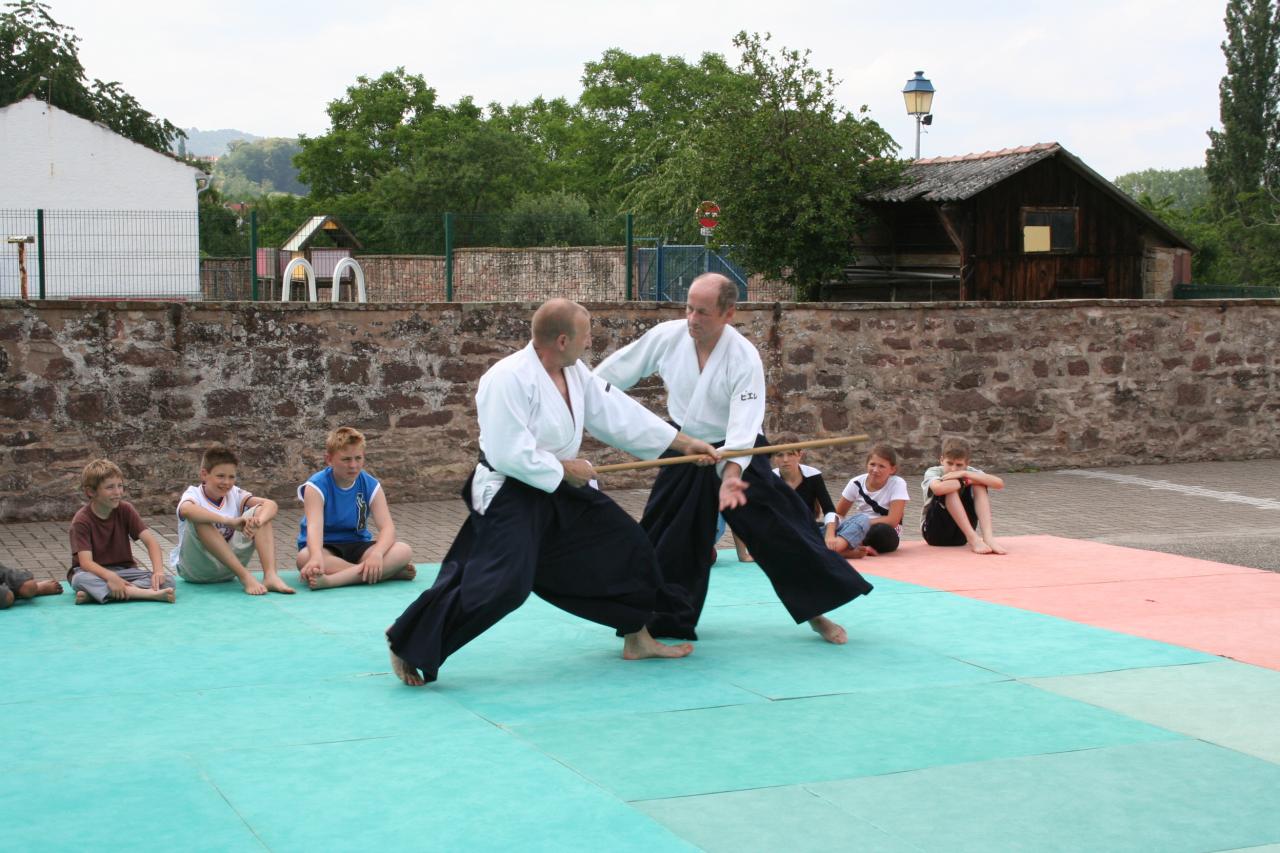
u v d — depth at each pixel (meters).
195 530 7.24
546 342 4.99
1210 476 13.48
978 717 4.64
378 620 6.44
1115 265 27.83
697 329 5.59
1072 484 12.94
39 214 15.36
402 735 4.39
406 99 64.06
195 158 53.88
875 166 27.48
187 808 3.64
